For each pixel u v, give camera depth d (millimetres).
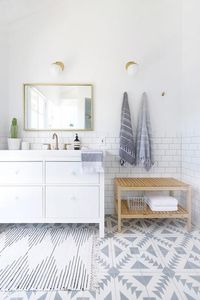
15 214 2088
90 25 2596
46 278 1457
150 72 2615
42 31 2592
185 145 2549
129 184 2207
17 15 2484
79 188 2076
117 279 1439
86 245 1907
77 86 2605
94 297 1280
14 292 1329
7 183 2080
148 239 2014
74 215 2084
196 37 2297
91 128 2607
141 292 1314
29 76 2598
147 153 2496
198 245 1894
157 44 2615
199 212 2264
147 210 2258
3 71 2523
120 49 2605
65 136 2623
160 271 1522
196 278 1446
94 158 2023
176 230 2213
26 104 2602
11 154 2072
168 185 2168
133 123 2611
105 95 2613
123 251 1795
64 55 2596
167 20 2615
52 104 2605
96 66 2605
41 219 2092
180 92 2623
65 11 2594
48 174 2080
